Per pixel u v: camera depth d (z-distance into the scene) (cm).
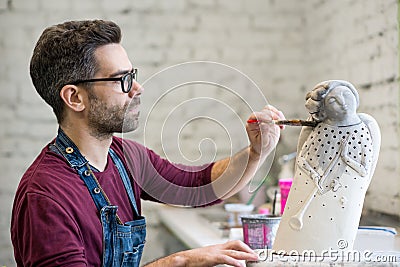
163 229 407
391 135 310
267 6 425
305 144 179
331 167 173
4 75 411
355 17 350
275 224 230
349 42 359
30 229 183
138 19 418
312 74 417
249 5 424
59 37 204
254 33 425
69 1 414
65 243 182
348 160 172
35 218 183
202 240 276
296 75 427
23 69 412
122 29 417
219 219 334
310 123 180
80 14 414
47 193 187
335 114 173
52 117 416
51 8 413
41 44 209
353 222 172
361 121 175
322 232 171
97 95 203
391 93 310
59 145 206
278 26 425
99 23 206
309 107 176
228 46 423
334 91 172
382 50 320
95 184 202
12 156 413
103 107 203
